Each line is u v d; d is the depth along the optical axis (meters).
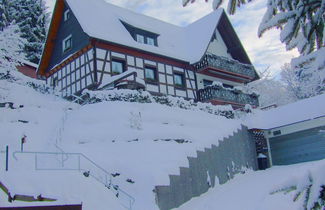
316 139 21.12
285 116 23.00
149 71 27.64
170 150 16.55
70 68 26.97
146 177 13.50
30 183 9.85
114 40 25.20
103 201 11.13
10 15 40.12
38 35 42.31
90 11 27.69
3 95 19.05
